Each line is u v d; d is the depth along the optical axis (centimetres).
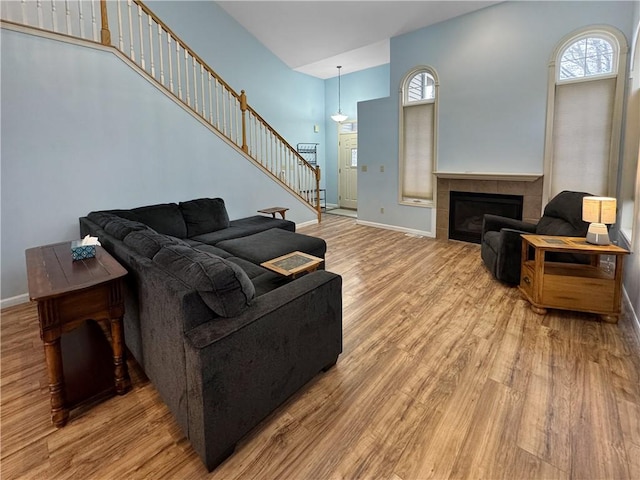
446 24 530
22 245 328
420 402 194
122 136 394
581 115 432
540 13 444
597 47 416
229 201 535
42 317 168
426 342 256
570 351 239
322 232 638
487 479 147
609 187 419
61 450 164
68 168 352
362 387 208
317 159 921
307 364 199
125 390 203
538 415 182
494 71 491
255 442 169
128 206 407
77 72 351
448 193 562
